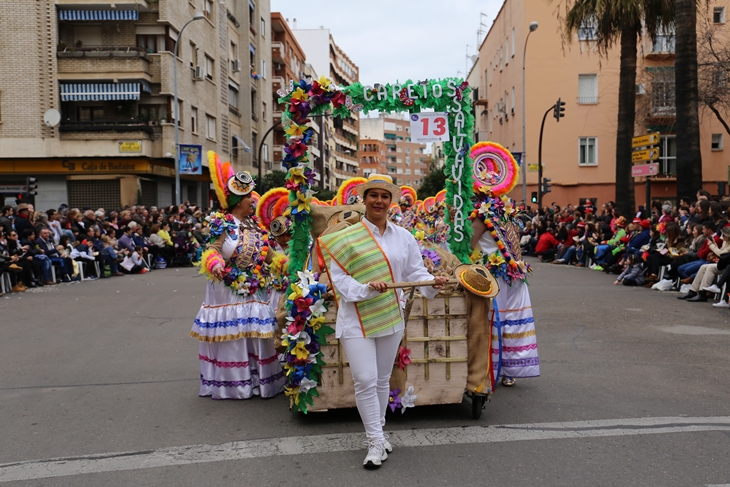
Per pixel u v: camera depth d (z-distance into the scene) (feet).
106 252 56.24
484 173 19.13
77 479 12.89
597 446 14.14
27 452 14.43
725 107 83.30
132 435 15.44
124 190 89.76
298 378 15.78
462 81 18.19
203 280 52.65
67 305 37.47
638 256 44.29
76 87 88.63
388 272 13.39
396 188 13.35
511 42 120.26
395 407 15.72
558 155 108.78
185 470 13.25
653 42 63.31
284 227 19.53
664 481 12.28
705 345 24.44
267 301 18.95
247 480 12.69
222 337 18.16
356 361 13.26
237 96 133.69
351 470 13.07
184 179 108.47
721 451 13.74
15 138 86.79
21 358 23.80
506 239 18.72
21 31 86.02
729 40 92.02
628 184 64.18
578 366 21.57
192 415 16.97
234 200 18.71
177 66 94.73
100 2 87.40
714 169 107.96
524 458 13.53
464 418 16.26
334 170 257.75
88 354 24.44
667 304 34.73
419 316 15.96
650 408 16.80
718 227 38.81
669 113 101.81
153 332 28.89
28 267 46.57
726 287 33.60
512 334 18.80
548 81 108.17
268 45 156.15
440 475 12.73
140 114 93.09
